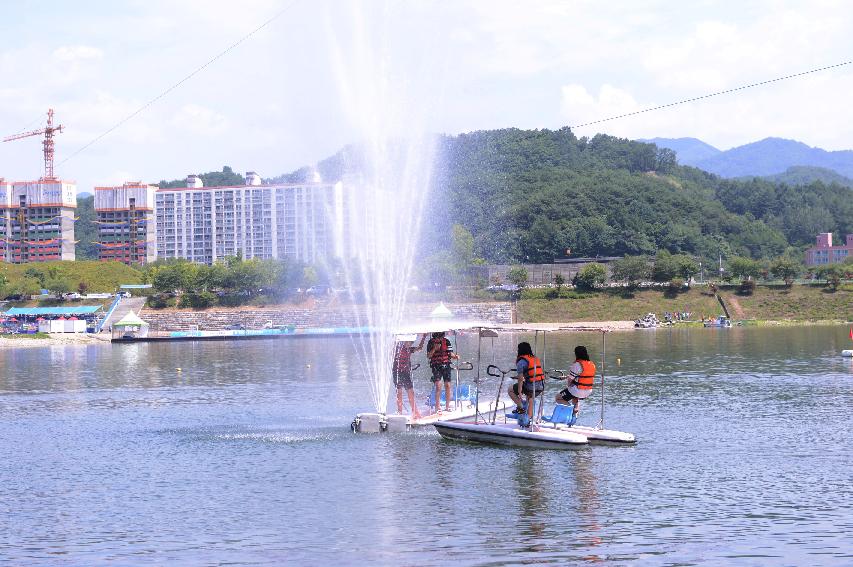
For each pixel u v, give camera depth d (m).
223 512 31.44
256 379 83.75
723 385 70.88
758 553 25.97
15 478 37.78
